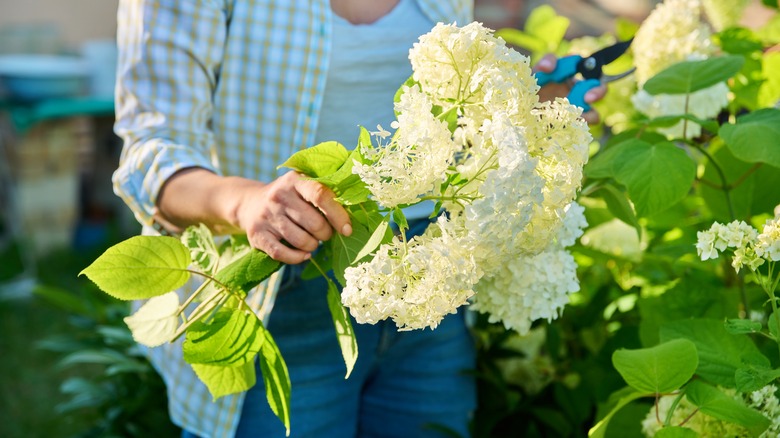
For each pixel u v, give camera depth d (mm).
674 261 1561
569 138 1055
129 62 1352
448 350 1627
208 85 1365
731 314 1426
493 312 1331
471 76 1059
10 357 3670
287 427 1154
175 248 1120
